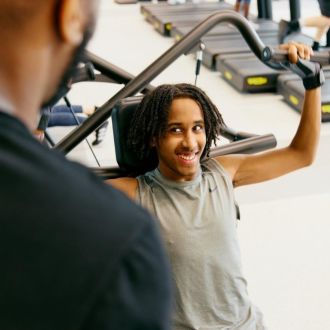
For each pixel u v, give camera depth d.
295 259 2.60
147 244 0.45
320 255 2.63
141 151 1.46
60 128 3.84
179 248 1.35
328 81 4.57
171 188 1.39
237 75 4.93
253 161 1.58
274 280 2.45
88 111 3.83
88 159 3.60
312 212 2.99
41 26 0.44
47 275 0.42
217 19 1.74
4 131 0.44
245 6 7.14
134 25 7.86
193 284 1.37
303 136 1.62
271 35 6.28
